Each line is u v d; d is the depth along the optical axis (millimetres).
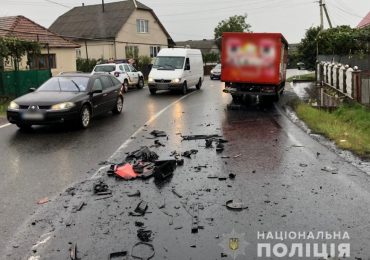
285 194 6223
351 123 12562
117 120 13836
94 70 26312
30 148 9555
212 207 5727
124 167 7543
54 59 32250
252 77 17453
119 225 5160
